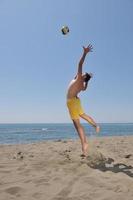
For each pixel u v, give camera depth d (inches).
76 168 253.3
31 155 341.7
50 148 430.3
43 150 402.6
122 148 431.8
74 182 212.4
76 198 181.2
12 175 237.9
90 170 246.1
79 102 297.1
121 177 227.0
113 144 491.5
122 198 178.5
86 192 190.9
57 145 478.3
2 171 251.3
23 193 192.9
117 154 363.3
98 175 230.1
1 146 473.4
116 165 279.7
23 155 347.6
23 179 225.0
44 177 228.2
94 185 205.2
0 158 323.6
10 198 182.5
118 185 204.8
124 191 192.9
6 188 200.5
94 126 295.0
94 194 186.9
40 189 200.1
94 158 293.9
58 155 336.5
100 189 196.4
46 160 297.4
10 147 452.8
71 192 193.0
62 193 191.0
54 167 262.7
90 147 406.9
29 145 485.7
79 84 292.5
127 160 315.9
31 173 243.8
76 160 288.7
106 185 204.8
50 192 194.1
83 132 300.7
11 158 323.3
